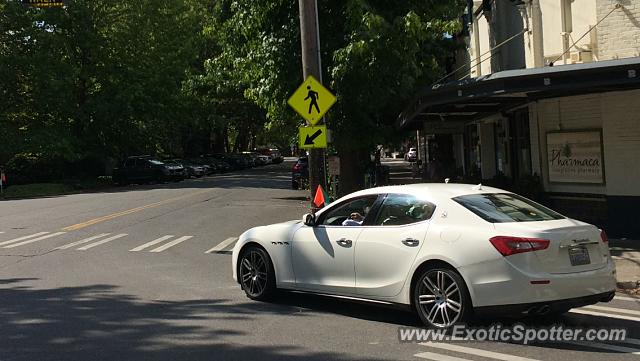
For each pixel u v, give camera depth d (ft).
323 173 40.68
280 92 53.93
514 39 56.44
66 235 51.21
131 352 20.17
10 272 35.60
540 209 23.11
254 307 26.55
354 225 24.80
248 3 53.88
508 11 57.72
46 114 134.51
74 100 134.82
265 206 73.56
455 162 97.71
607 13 40.98
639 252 35.42
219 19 65.62
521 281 19.85
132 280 32.99
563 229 20.74
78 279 33.35
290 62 52.39
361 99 51.65
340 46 50.98
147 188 116.26
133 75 140.56
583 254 20.95
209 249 44.01
